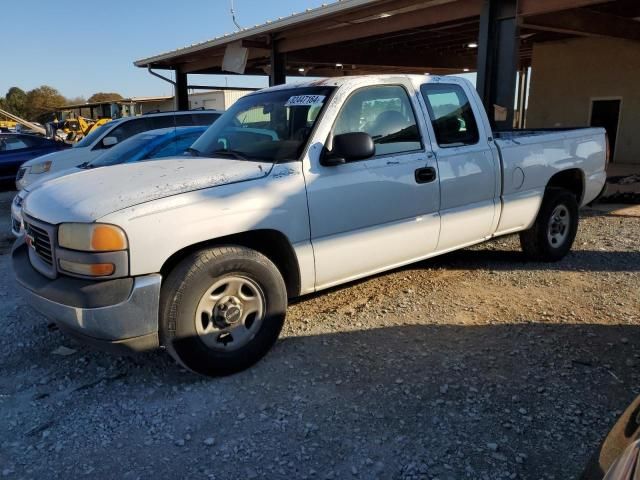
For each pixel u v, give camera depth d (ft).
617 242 22.06
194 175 11.39
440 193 14.60
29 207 11.78
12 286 18.35
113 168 12.94
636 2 36.17
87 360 12.60
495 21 31.30
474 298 15.71
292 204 11.84
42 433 9.80
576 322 13.84
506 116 31.35
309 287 12.69
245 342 11.63
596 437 9.14
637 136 50.96
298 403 10.46
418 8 35.58
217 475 8.58
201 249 11.04
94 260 9.88
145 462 8.95
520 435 9.26
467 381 11.04
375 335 13.32
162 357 12.61
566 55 55.52
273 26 42.47
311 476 8.49
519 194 17.03
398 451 8.98
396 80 14.15
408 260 14.61
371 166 13.16
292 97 13.83
